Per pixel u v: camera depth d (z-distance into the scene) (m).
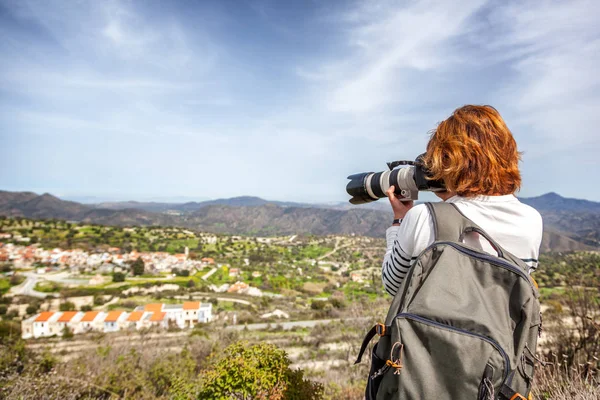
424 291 0.89
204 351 9.24
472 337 0.80
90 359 7.00
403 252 1.05
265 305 53.66
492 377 0.77
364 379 6.16
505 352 0.79
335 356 12.63
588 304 3.60
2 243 104.31
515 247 0.95
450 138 1.03
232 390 2.30
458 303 0.85
